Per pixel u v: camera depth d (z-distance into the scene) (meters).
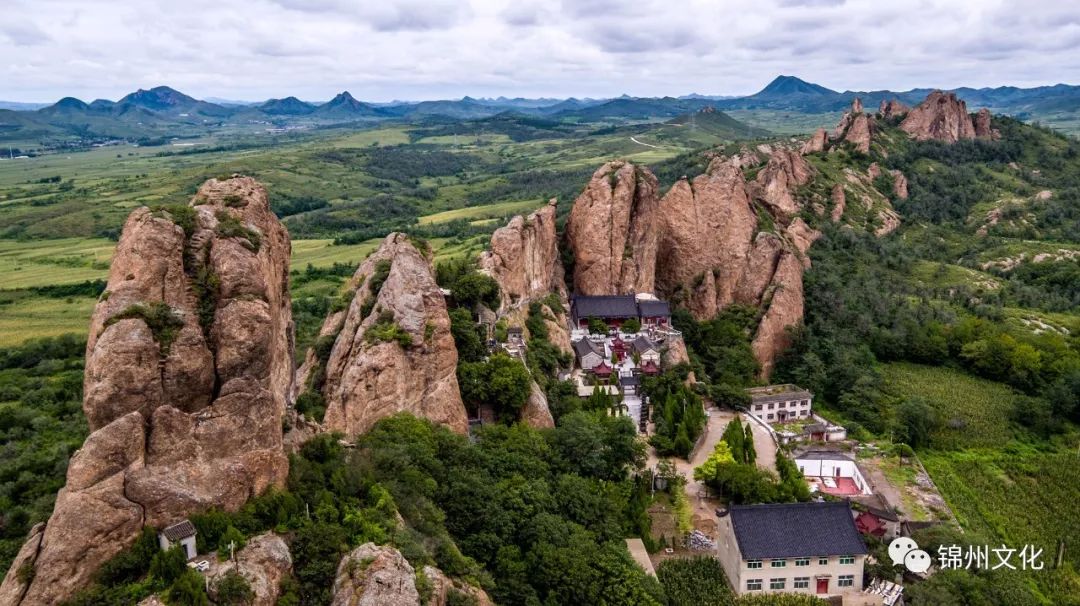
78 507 48.62
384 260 102.94
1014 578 83.38
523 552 73.50
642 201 150.88
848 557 80.19
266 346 58.12
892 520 92.12
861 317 161.00
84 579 48.09
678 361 132.12
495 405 98.94
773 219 180.12
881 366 156.50
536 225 139.38
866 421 132.25
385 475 68.38
